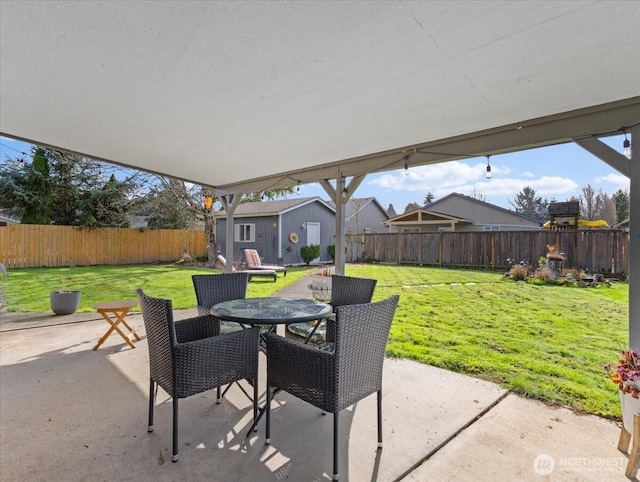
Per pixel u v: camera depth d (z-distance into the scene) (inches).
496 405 101.0
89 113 108.7
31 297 251.6
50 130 125.4
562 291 275.0
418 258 492.1
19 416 93.9
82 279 345.4
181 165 179.8
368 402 103.0
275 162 171.8
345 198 170.9
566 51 70.3
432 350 144.6
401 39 67.8
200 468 73.8
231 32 66.6
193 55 75.0
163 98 96.7
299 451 80.0
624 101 91.5
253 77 84.3
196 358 80.7
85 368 127.0
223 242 621.9
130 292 276.7
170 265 501.0
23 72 82.8
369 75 82.4
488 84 85.4
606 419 93.4
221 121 114.3
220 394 105.7
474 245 442.9
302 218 583.8
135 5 59.4
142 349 147.5
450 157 130.0
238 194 234.7
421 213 664.4
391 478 71.5
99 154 159.3
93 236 486.6
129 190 531.2
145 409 98.3
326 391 73.0
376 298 251.9
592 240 349.4
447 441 84.0
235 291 141.3
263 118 110.7
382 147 143.1
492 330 172.2
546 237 383.9
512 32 64.6
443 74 81.0
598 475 72.5
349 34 66.5
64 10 60.8
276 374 83.7
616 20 60.3
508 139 114.9
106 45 71.6
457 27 63.6
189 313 208.1
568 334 165.0
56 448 80.0
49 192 502.0
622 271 330.6
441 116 106.7
